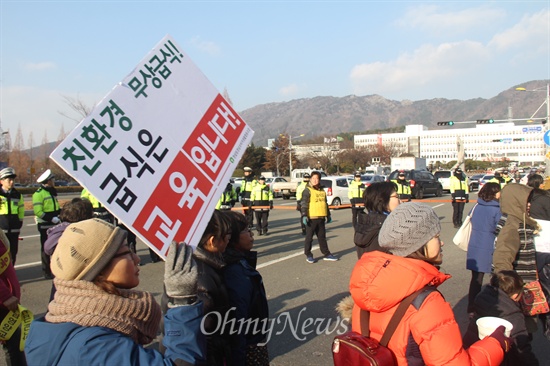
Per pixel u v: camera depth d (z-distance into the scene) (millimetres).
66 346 1485
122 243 1696
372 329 2102
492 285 3537
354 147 87438
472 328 3578
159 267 8594
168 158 2018
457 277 7535
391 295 1961
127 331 1594
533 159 133375
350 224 15203
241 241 2998
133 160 1887
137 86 1993
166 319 1763
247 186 13734
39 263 9273
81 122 1757
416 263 2033
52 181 8383
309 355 4488
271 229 14234
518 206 4105
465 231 5383
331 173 70688
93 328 1529
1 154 47062
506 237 4098
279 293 6645
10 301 3141
